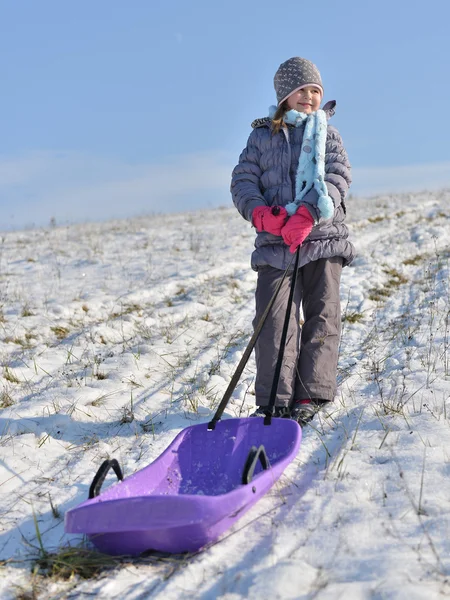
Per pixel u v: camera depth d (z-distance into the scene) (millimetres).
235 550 2746
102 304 8141
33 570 2693
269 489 3213
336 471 3363
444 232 12148
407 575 2424
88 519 2682
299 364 4316
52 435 4230
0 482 3568
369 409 4215
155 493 3213
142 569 2654
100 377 5438
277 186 4211
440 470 3258
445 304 7027
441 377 4727
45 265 11641
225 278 9703
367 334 6320
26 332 6887
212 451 3541
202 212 23641
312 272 4371
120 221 21078
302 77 4141
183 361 5824
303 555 2650
